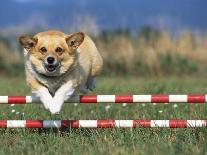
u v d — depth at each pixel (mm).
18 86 19281
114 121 10453
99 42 27188
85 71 10828
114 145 9383
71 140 9891
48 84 10203
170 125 10375
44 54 10016
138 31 28297
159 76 25109
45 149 9375
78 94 10562
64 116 12258
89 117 12258
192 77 25047
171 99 10383
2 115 12078
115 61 26656
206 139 9703
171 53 27156
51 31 10484
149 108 13078
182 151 8875
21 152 9117
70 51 10141
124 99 10391
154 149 8930
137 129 10312
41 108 12688
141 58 26781
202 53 28125
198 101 10359
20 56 28328
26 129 10742
